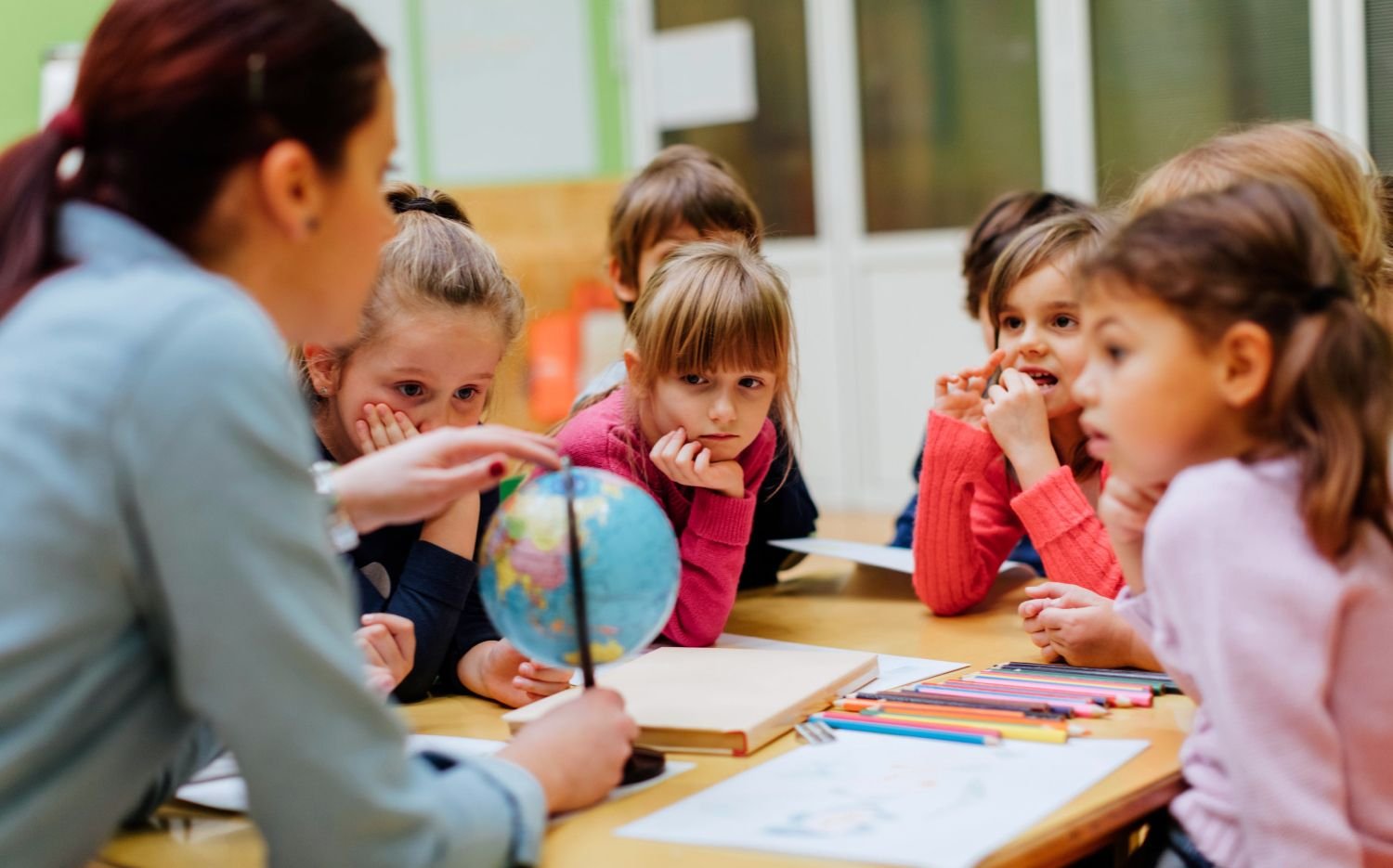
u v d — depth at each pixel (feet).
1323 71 12.05
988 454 5.12
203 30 2.70
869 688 3.99
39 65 13.98
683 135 16.26
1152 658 4.06
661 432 4.88
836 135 15.15
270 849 2.62
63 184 2.79
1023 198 7.17
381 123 2.97
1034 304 5.48
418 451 3.53
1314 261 3.00
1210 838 3.02
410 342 4.43
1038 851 2.72
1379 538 3.03
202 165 2.71
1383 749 2.97
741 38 15.62
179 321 2.53
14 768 2.53
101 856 3.05
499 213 17.28
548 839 2.90
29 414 2.51
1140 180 6.29
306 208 2.81
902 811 2.89
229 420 2.50
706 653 4.22
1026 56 13.91
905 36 14.64
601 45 16.89
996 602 5.41
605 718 3.16
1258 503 2.96
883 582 5.92
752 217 7.50
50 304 2.60
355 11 2.97
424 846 2.61
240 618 2.48
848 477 15.90
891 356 15.38
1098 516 5.33
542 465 3.51
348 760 2.56
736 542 4.75
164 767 3.25
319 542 2.64
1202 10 12.75
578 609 3.21
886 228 15.16
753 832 2.83
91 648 2.58
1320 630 2.88
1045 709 3.58
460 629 4.56
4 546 2.48
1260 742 2.86
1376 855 2.96
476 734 3.86
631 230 7.43
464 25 17.61
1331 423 2.93
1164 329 3.05
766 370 4.62
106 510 2.50
